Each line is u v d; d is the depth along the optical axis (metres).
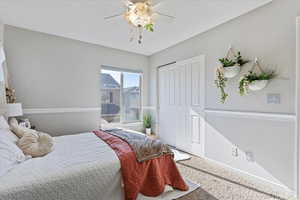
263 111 2.10
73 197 1.26
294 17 1.83
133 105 4.27
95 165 1.40
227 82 2.52
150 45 3.65
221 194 1.88
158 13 2.18
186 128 3.37
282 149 1.94
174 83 3.67
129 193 1.52
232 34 2.46
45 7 2.17
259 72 2.13
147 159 1.70
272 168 2.03
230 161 2.50
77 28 2.81
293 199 1.79
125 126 4.10
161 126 4.10
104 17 2.44
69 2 2.05
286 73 1.90
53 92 3.11
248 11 2.25
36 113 2.95
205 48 2.90
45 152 1.62
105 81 3.81
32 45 2.89
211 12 2.28
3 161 1.23
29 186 1.09
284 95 1.92
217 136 2.70
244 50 2.30
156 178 1.72
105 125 3.80
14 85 2.75
